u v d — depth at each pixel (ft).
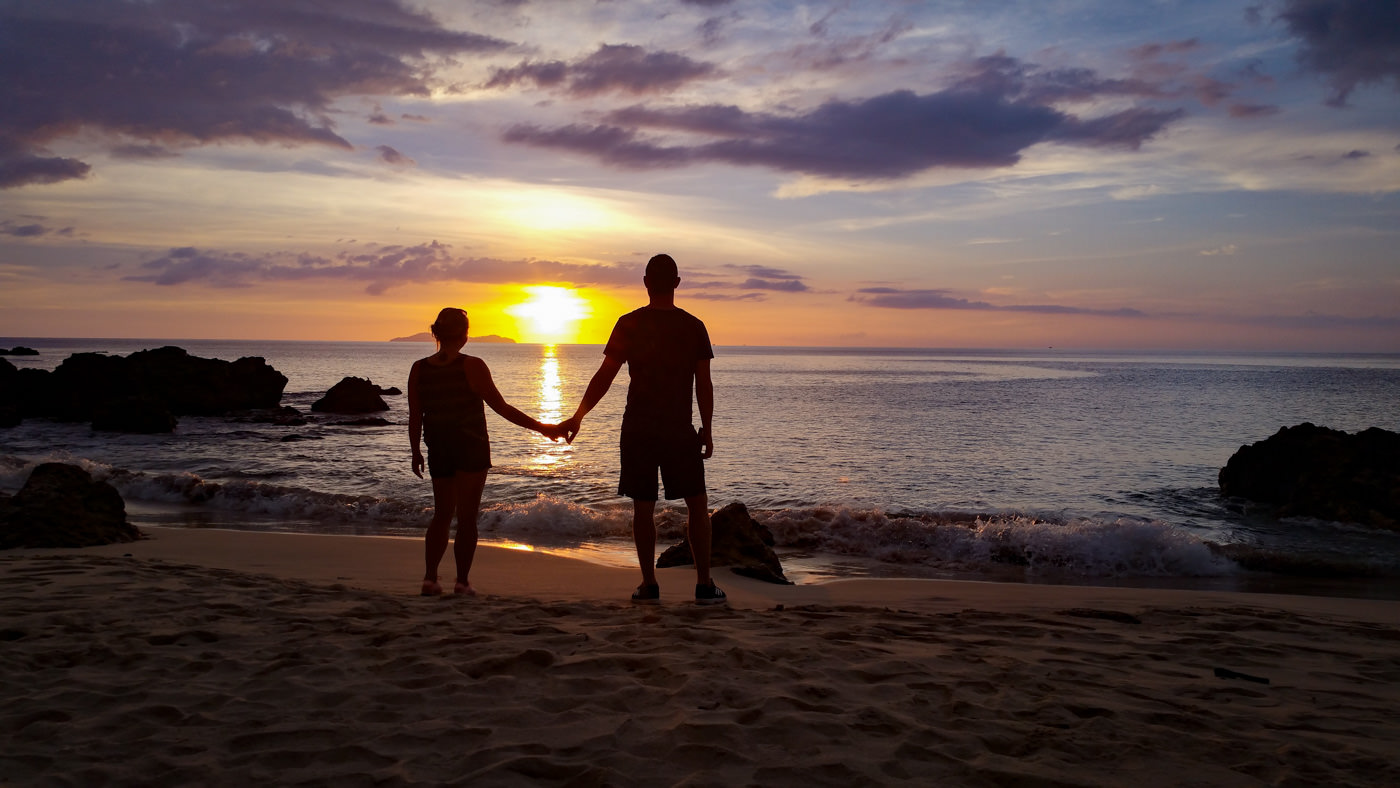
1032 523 34.71
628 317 16.44
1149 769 7.92
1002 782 7.52
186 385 109.81
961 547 33.06
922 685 10.49
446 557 26.32
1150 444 78.79
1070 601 21.15
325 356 545.03
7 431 89.25
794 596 21.56
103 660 11.02
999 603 20.68
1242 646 13.88
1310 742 8.78
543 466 63.10
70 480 27.76
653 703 9.44
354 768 7.60
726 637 12.71
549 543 33.81
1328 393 168.45
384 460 67.15
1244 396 158.61
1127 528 32.12
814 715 9.04
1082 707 9.84
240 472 59.26
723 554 25.82
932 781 7.48
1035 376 276.41
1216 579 29.17
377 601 15.81
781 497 50.08
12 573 17.93
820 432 89.81
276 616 13.94
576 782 7.33
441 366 17.75
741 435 86.69
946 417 109.70
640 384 16.46
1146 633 15.07
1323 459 46.26
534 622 13.91
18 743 8.13
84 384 104.63
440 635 12.62
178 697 9.50
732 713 9.06
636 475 16.57
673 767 7.68
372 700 9.48
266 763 7.71
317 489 51.34
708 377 16.60
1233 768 7.98
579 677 10.41
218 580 17.61
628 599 18.54
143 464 63.41
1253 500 49.29
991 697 10.14
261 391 116.98
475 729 8.54
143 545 26.84
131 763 7.66
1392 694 11.10
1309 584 28.43
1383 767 8.00
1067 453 71.87
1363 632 15.65
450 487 18.01
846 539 34.37
